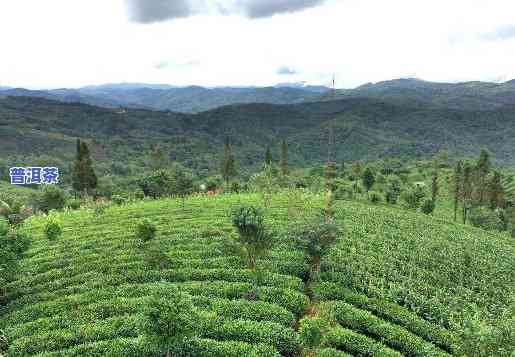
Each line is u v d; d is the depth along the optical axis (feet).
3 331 90.63
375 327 98.78
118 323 93.86
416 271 143.23
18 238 110.83
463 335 77.77
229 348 83.92
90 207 236.84
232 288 111.24
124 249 144.97
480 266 159.74
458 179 319.47
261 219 107.65
